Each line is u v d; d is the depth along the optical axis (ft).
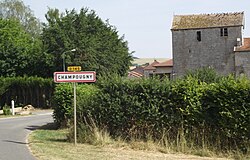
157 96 53.88
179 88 52.70
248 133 48.85
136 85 55.26
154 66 274.77
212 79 66.59
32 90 173.27
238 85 49.52
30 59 200.64
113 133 55.93
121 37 225.15
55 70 195.00
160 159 44.09
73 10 205.05
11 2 308.40
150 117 53.57
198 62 233.55
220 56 228.84
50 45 196.75
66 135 63.05
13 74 198.90
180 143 50.93
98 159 42.68
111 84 56.75
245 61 219.82
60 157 43.39
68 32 195.62
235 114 49.19
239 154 47.62
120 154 46.60
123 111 55.36
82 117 57.77
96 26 207.00
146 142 52.44
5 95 174.60
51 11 205.98
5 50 201.67
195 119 51.49
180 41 237.04
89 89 76.89
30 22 312.71
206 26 231.50
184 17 242.78
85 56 192.03
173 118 52.60
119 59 209.97
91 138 55.11
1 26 248.32
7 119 110.93
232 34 226.99
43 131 73.87
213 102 50.83
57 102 77.87
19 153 46.68
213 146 50.01
